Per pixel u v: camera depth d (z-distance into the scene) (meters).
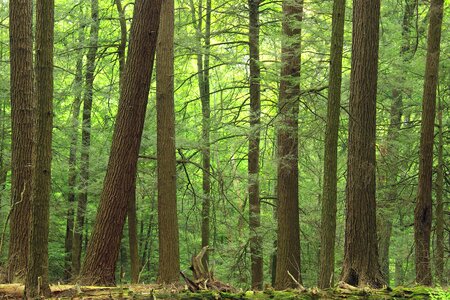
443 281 10.42
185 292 5.44
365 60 7.76
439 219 11.13
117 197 8.31
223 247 14.13
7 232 14.34
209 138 14.21
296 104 10.48
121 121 8.41
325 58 11.05
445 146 13.87
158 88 11.52
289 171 11.49
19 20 8.66
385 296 5.35
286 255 11.38
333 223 6.77
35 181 5.55
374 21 7.77
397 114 14.16
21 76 8.58
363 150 7.64
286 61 11.02
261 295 5.40
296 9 11.55
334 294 5.43
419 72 12.03
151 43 8.44
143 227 24.03
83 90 14.23
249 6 13.50
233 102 15.80
